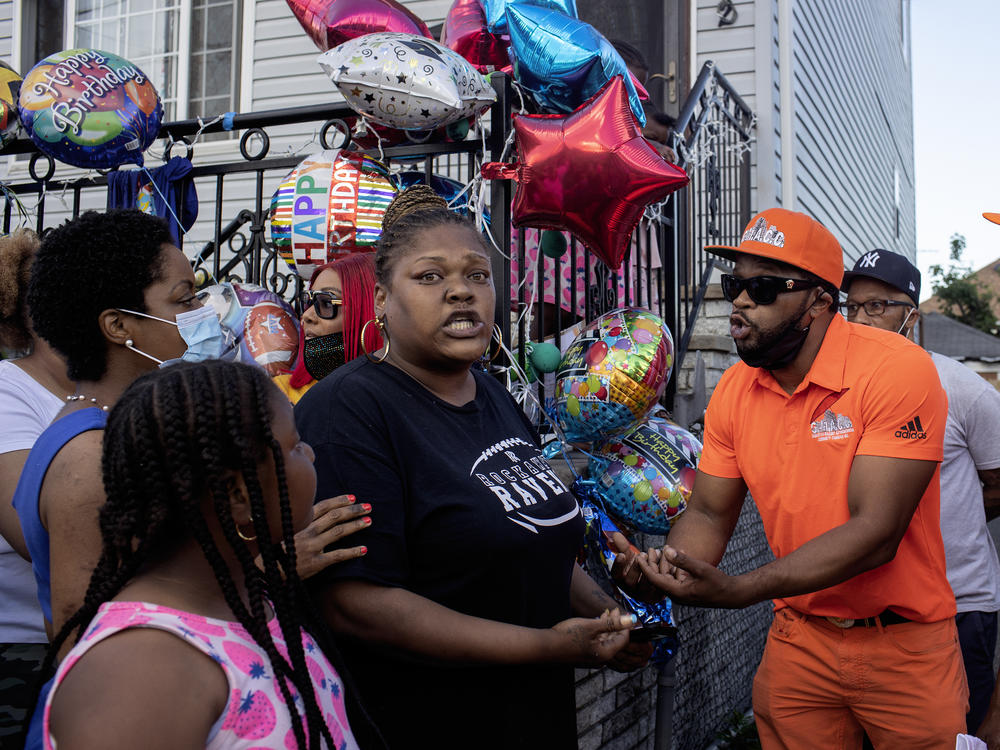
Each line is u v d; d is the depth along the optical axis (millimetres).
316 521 1420
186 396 1052
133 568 1040
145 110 2832
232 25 6895
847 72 8562
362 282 2188
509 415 1854
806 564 1881
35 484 1301
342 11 2719
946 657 2119
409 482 1545
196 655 965
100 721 877
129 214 1677
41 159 6805
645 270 3734
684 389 4273
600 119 2252
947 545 2799
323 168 2580
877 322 3148
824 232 2096
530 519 1598
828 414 2062
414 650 1445
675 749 3527
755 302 2094
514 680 1592
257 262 2998
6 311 1878
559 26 2514
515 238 3094
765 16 5715
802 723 2256
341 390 1576
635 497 2492
